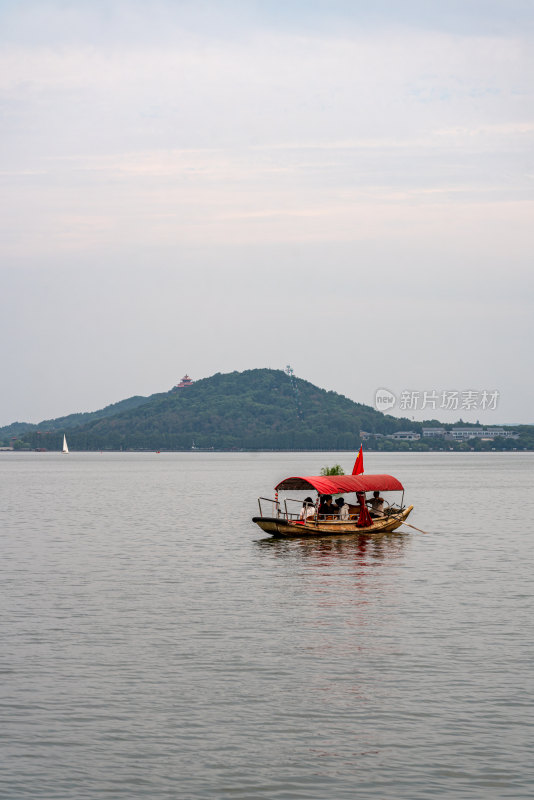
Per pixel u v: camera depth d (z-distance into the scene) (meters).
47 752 16.66
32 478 162.00
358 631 25.50
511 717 18.25
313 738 17.27
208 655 22.86
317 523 50.91
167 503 87.00
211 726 17.86
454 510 76.25
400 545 48.06
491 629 25.75
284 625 26.34
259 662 22.20
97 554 43.94
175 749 16.78
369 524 52.66
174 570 38.06
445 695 19.59
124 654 22.95
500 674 21.09
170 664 22.00
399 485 53.97
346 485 51.59
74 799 14.84
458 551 45.09
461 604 29.72
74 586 33.59
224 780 15.54
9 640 24.48
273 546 47.56
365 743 17.00
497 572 37.38
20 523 62.94
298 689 20.03
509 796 14.88
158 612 28.38
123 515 70.94
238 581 34.91
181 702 19.20
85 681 20.64
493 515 70.38
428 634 25.12
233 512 74.31
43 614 28.08
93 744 17.02
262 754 16.56
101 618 27.44
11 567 38.97
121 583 34.34
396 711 18.62
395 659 22.42
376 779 15.54
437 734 17.41
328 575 36.50
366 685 20.30
